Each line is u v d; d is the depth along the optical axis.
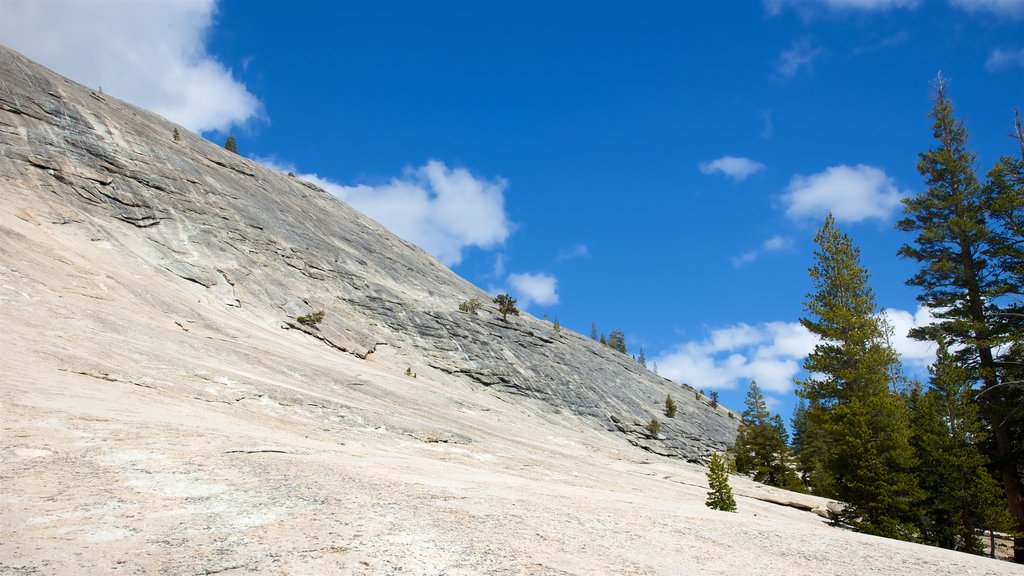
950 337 33.09
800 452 76.62
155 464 11.77
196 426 16.98
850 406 29.12
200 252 57.88
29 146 57.12
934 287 34.66
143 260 50.66
